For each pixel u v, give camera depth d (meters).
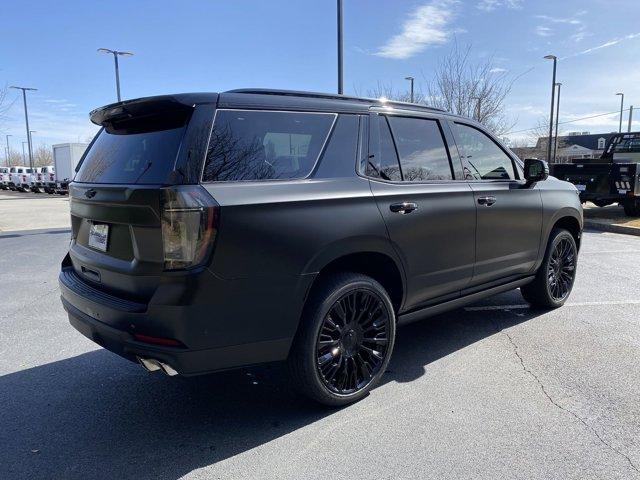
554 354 4.14
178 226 2.56
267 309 2.83
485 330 4.77
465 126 4.29
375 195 3.31
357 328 3.32
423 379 3.71
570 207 5.20
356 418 3.17
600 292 6.07
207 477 2.60
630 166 11.95
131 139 3.10
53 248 10.12
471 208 4.01
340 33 12.35
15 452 2.84
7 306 5.77
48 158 90.69
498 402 3.34
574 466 2.64
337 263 3.25
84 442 2.94
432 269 3.75
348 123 3.37
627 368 3.85
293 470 2.64
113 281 2.98
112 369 4.00
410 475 2.58
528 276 4.90
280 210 2.83
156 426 3.12
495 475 2.57
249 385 3.70
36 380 3.80
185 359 2.63
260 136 2.94
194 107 2.75
